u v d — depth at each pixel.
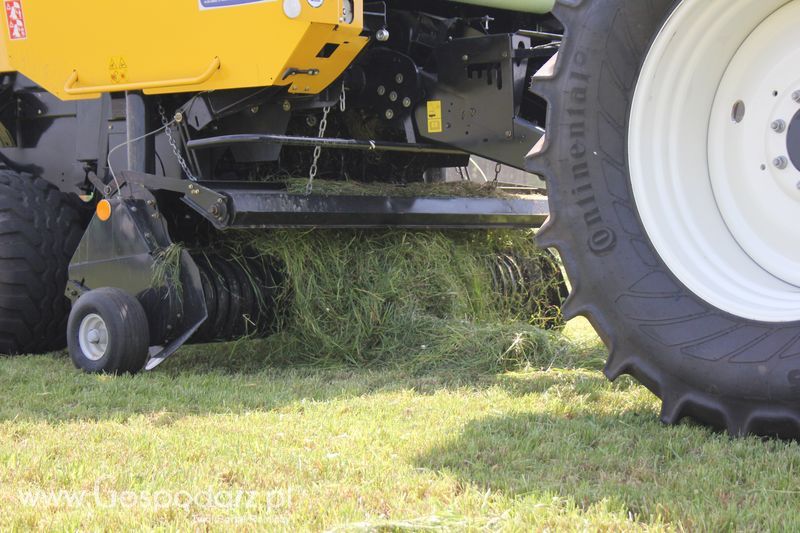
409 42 6.18
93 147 6.54
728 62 3.70
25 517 2.87
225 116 5.74
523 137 5.76
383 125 6.41
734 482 3.07
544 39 6.39
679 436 3.55
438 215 6.03
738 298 3.56
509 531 2.65
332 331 5.75
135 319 5.41
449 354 5.50
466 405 4.35
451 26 6.32
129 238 5.66
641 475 3.16
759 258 3.68
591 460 3.34
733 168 3.72
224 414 4.28
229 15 5.38
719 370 3.46
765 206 3.64
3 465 3.44
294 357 5.82
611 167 3.79
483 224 6.32
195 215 6.01
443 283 6.04
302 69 5.30
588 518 2.76
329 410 4.30
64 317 6.33
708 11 3.59
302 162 6.37
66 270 6.27
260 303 5.82
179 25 5.57
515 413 4.11
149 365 5.45
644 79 3.73
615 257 3.73
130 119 5.91
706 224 3.74
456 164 7.07
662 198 3.74
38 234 6.15
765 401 3.38
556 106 3.86
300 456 3.47
